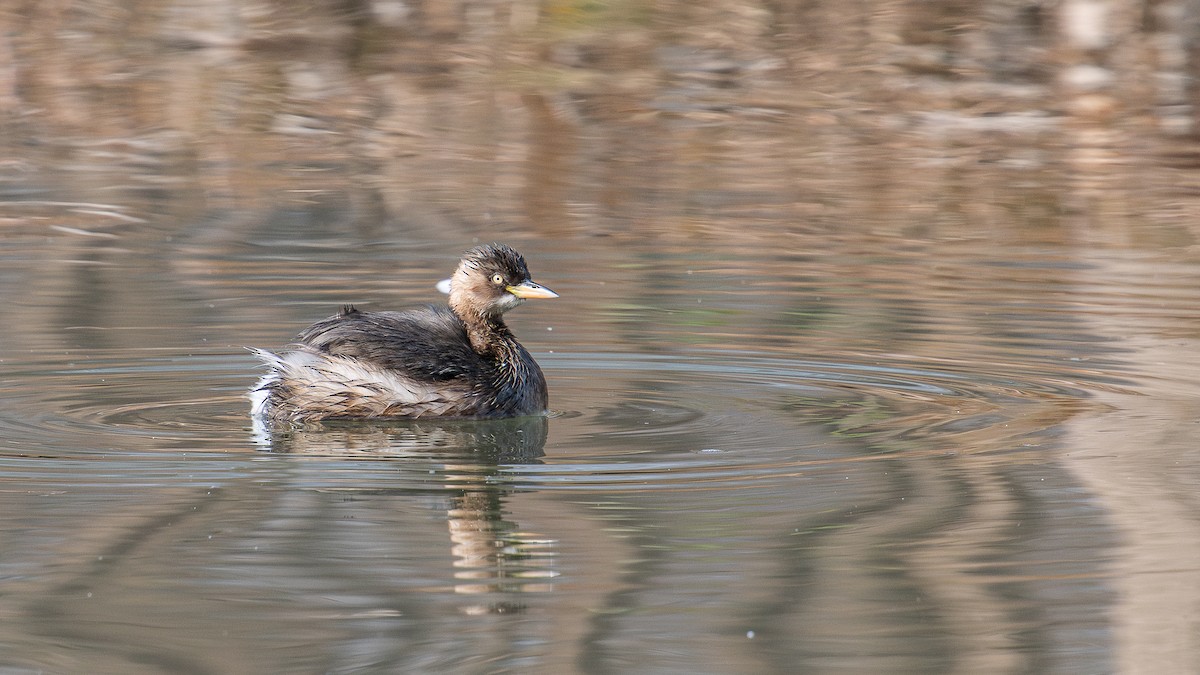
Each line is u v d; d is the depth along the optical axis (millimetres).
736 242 20188
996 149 27406
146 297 16719
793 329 15602
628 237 20500
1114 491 10570
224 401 12977
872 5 36656
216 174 24953
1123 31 34781
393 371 12508
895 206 22797
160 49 34250
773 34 35375
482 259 13227
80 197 22875
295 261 18766
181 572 9164
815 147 27625
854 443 11789
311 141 27875
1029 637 8281
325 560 9344
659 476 10961
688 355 14609
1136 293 17125
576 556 9438
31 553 9391
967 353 14648
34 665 7961
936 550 9547
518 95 31609
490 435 12141
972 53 33969
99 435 11828
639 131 28938
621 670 7938
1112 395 13164
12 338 14836
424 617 8570
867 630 8406
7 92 30906
